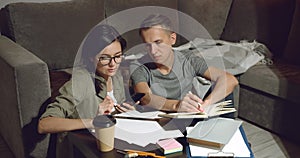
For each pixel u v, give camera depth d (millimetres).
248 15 2580
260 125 2213
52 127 1296
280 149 1962
